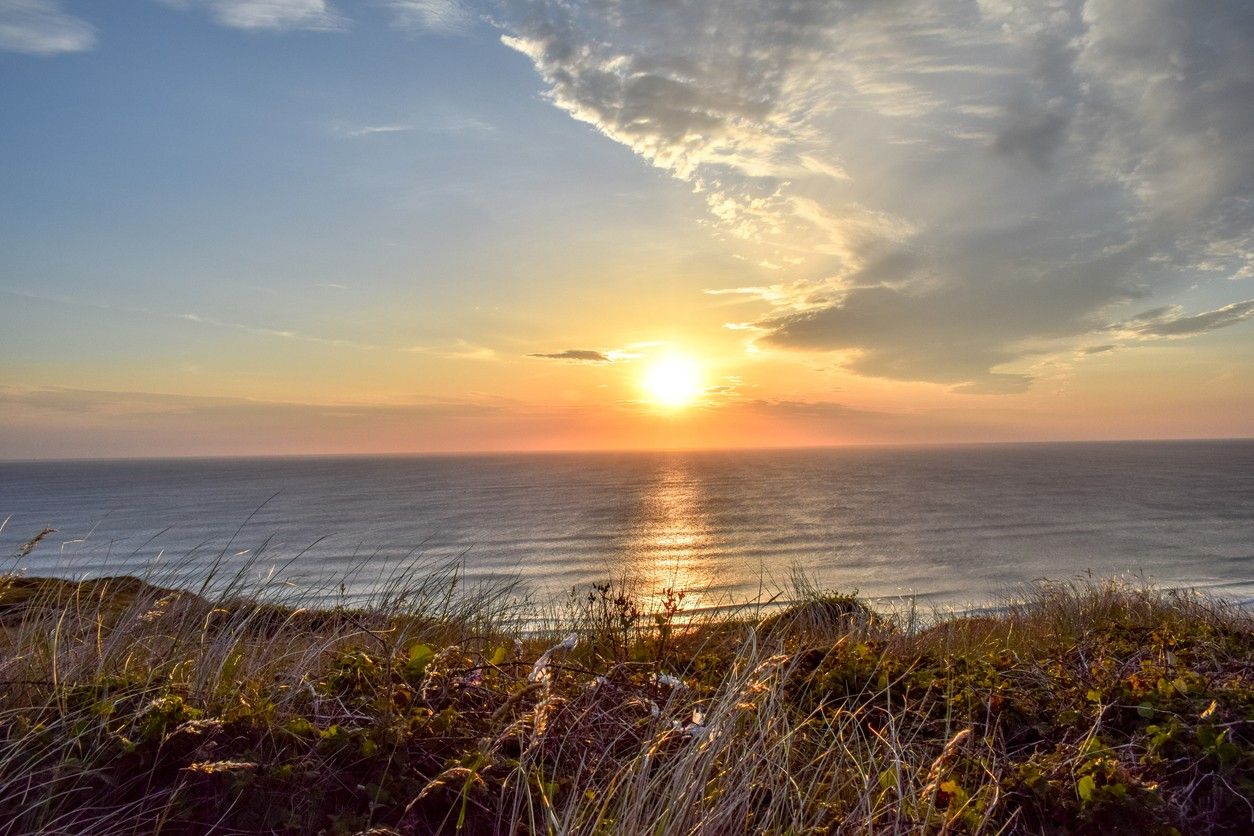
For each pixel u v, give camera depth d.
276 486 174.38
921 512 97.44
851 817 2.89
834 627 8.16
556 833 2.61
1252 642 5.85
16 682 3.18
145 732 2.91
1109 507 101.06
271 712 3.22
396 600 6.43
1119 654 5.58
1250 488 135.50
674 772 2.93
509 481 185.12
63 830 2.52
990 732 3.98
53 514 103.81
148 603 4.66
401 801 2.88
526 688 3.64
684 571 48.88
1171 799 3.14
